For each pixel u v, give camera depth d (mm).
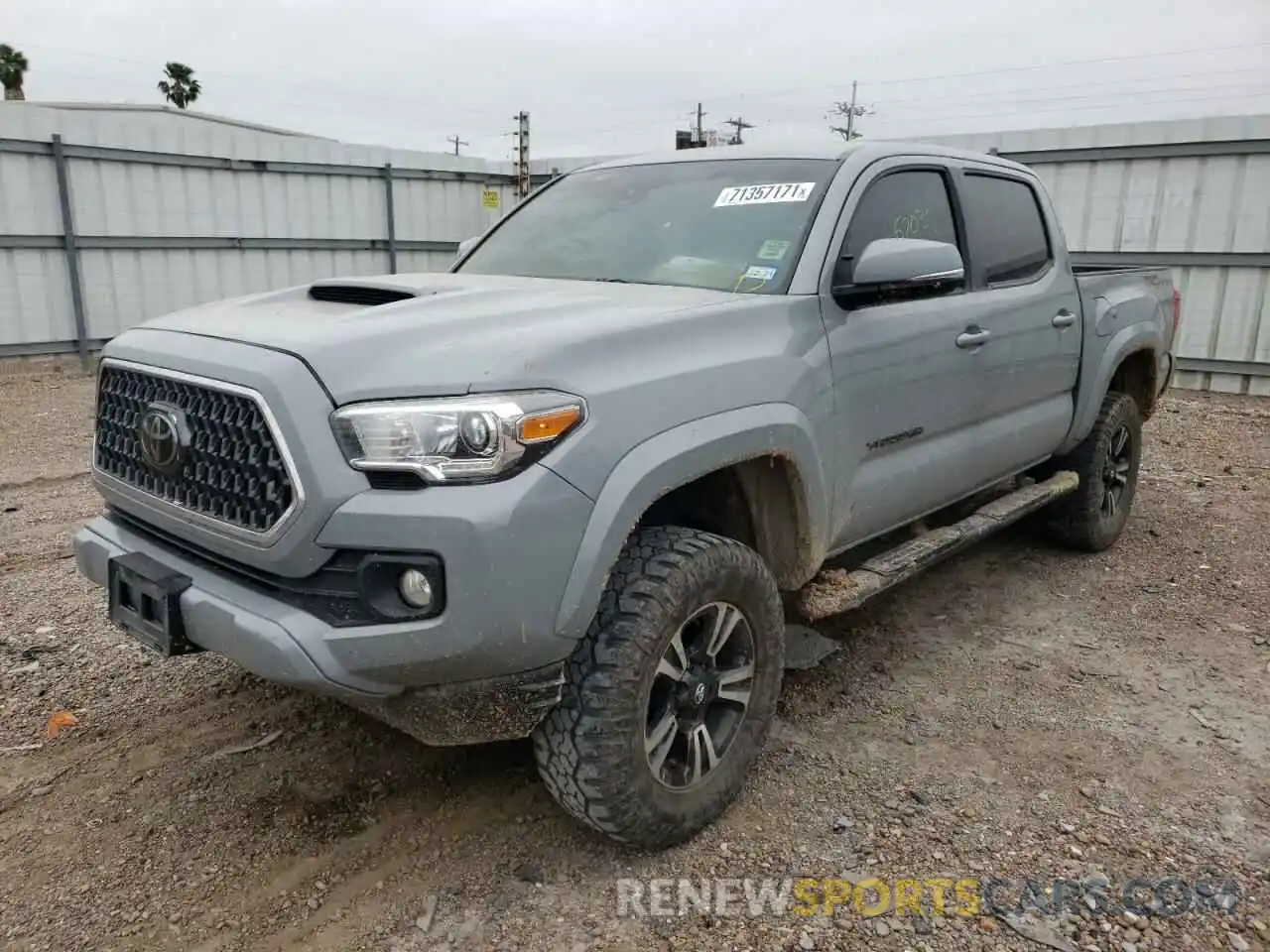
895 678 4000
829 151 3672
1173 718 3701
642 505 2484
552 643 2361
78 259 11844
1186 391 11227
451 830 2918
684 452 2572
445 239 15352
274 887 2662
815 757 3369
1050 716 3701
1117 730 3604
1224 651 4309
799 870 2766
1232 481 7285
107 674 3840
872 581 3525
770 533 3221
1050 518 5434
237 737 3414
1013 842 2910
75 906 2564
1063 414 4848
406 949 2443
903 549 3873
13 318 11453
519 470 2275
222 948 2436
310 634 2268
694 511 3217
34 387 10742
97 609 4453
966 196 4160
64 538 5449
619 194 3957
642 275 3455
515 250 3926
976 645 4348
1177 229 10969
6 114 11039
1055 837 2941
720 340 2836
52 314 11742
